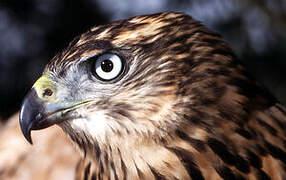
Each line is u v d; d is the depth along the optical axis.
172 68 0.82
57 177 0.96
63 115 0.84
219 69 0.82
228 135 0.82
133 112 0.82
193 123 0.82
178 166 0.82
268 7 1.37
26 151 0.97
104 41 0.83
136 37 0.82
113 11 1.48
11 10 1.47
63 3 1.48
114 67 0.83
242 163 0.82
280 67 1.41
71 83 0.83
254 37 1.40
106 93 0.83
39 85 0.84
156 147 0.82
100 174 0.84
